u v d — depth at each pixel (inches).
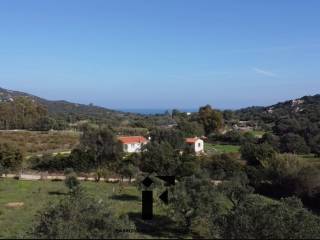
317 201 2324.1
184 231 1557.6
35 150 4298.7
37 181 2706.7
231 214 1154.0
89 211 909.8
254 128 6358.3
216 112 6205.7
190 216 1553.9
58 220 866.1
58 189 2372.0
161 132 4512.8
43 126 6274.6
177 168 2743.6
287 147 4141.2
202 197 1567.4
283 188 2551.7
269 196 2536.9
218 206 1582.2
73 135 5442.9
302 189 2432.3
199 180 1664.6
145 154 3021.7
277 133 4911.4
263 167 2834.6
